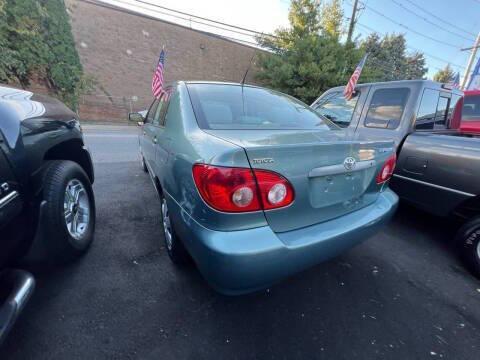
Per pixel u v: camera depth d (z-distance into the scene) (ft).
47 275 6.24
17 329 4.80
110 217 9.33
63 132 6.57
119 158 18.08
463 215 7.59
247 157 3.91
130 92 48.19
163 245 7.72
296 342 4.90
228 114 6.21
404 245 8.57
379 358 4.68
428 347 4.95
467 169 6.99
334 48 48.78
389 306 5.95
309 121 7.25
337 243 4.98
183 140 5.24
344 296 6.17
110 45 45.37
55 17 34.47
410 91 9.01
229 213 3.92
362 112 10.47
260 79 55.36
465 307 6.03
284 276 4.46
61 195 5.96
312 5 52.08
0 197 3.99
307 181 4.55
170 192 5.49
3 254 4.20
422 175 8.10
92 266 6.64
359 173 5.53
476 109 14.43
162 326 5.05
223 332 5.01
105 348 4.56
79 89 39.22
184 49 52.65
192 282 6.24
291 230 4.59
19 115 4.97
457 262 7.74
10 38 31.35
